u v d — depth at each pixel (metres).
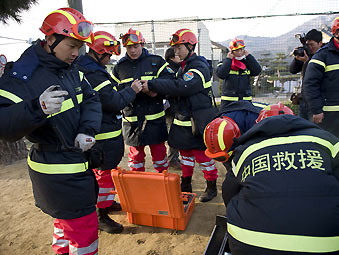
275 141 1.36
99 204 2.84
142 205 2.80
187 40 3.12
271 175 1.25
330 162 1.24
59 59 1.73
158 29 9.13
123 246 2.65
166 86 2.98
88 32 1.72
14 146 5.46
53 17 1.66
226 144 1.84
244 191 1.34
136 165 3.57
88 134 1.88
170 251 2.55
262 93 10.70
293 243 1.12
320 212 1.13
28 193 4.00
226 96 5.05
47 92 1.49
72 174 1.82
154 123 3.34
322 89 3.54
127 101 2.80
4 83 1.54
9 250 2.71
